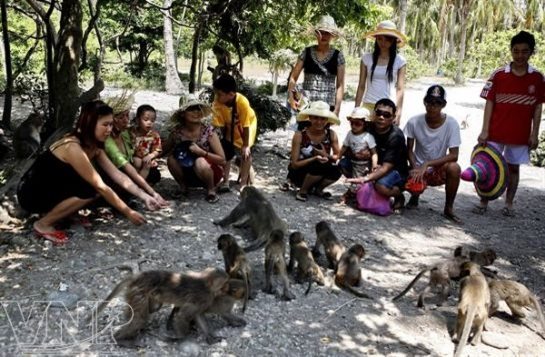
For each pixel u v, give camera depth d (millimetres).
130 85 20031
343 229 5914
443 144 6504
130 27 25188
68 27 7410
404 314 4180
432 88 6293
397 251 5480
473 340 3814
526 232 6402
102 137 4625
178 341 3529
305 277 4547
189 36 27562
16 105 13828
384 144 6441
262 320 3898
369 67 6957
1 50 16906
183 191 6418
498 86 6684
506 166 6602
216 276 3520
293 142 6629
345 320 4016
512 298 4105
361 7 9383
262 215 5152
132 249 4867
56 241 4816
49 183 4684
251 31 10391
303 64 7367
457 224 6473
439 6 50250
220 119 6684
